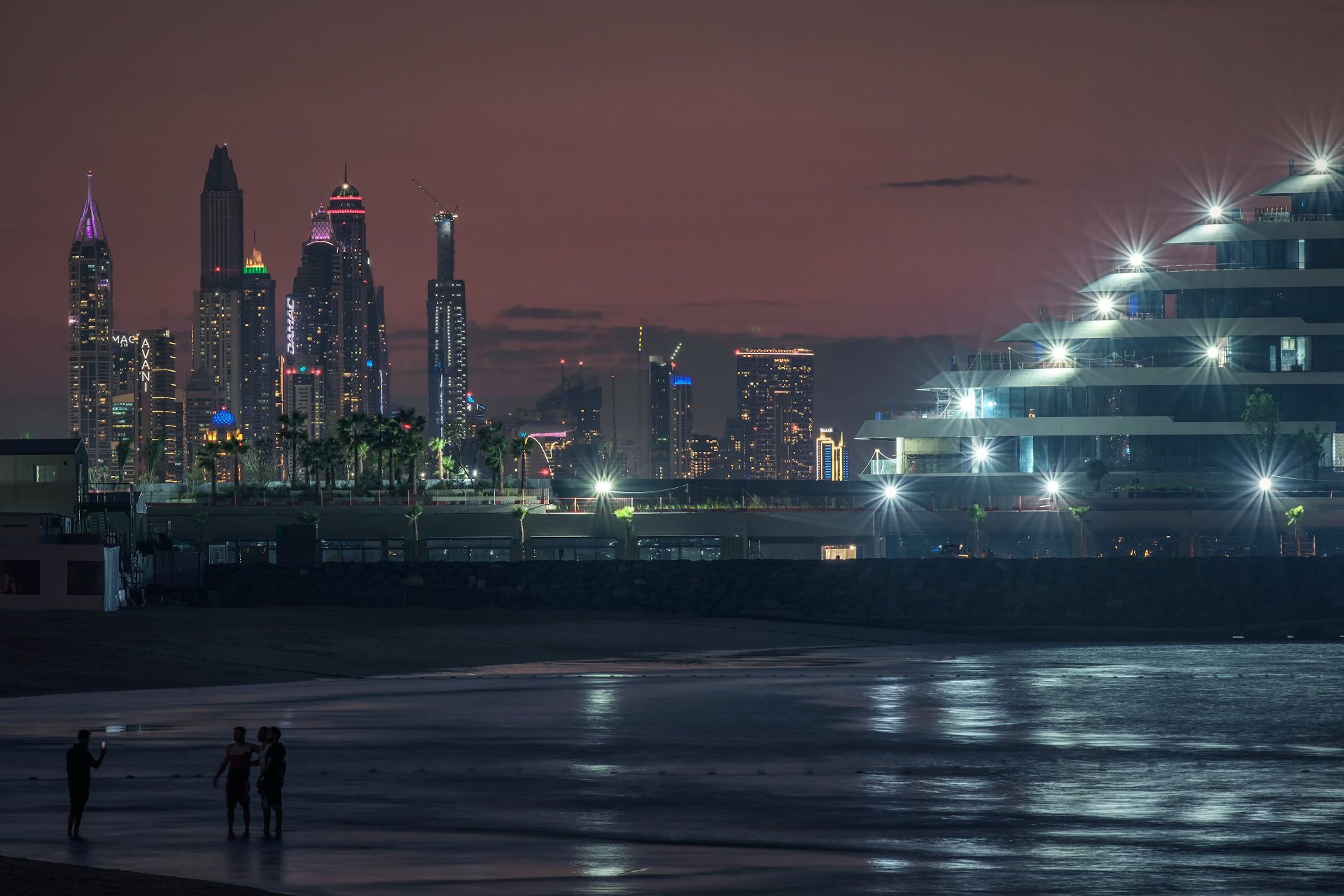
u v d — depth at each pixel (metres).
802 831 48.66
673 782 59.62
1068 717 83.50
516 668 118.50
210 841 45.38
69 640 117.50
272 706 88.38
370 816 50.88
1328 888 40.22
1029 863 43.34
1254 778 61.34
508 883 39.47
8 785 56.72
